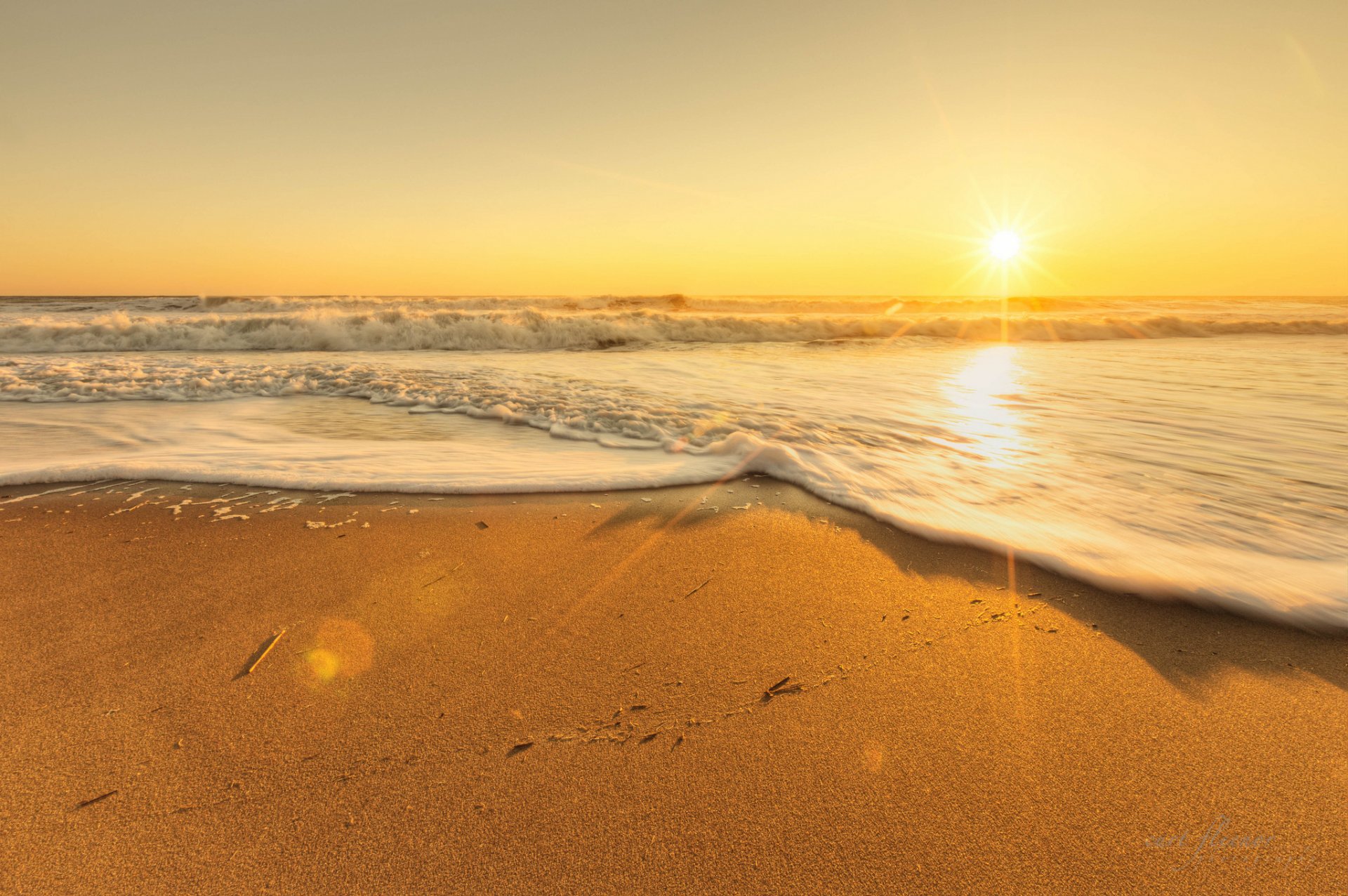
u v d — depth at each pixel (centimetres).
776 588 243
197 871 123
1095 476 371
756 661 196
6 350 1115
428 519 311
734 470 386
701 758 155
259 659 193
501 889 120
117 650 196
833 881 123
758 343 1418
